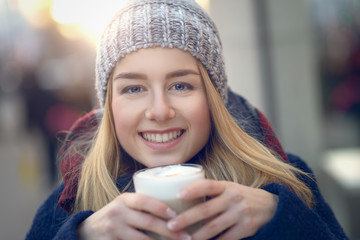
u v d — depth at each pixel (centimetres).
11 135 852
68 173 138
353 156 339
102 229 99
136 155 118
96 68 131
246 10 318
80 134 150
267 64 326
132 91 115
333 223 134
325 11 336
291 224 98
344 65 343
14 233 331
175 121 113
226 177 125
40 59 691
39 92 439
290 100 338
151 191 93
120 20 116
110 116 127
